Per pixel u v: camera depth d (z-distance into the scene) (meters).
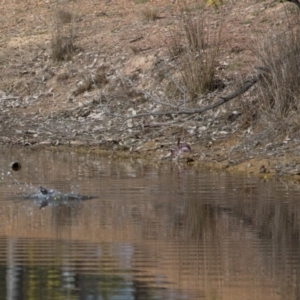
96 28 48.78
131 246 19.52
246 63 39.38
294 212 23.33
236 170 31.06
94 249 19.19
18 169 31.14
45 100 43.16
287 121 33.03
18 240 20.09
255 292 16.19
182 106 34.84
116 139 36.97
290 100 33.62
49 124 40.19
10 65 46.75
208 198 25.39
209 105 34.56
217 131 35.31
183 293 16.06
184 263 18.12
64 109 41.59
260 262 18.25
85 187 27.30
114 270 17.52
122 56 43.97
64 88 43.66
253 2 46.47
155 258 18.48
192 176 29.58
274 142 32.72
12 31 51.19
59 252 18.89
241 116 35.59
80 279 16.80
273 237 20.48
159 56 42.38
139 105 39.38
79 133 38.53
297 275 17.30
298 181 28.70
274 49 34.72
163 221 22.22
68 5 53.41
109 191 26.53
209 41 41.78
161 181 28.38
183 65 39.03
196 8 47.53
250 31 42.56
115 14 50.66
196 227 21.53
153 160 33.69
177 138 35.62
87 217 22.73
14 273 17.20
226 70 39.16
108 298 15.72
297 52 34.00
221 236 20.62
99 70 43.34
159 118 37.84
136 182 28.30
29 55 47.47
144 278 16.95
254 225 21.75
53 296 15.82
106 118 39.38
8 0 56.47
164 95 39.09
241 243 19.97
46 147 37.41
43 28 50.88
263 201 24.86
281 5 44.78
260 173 30.23
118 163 32.88
